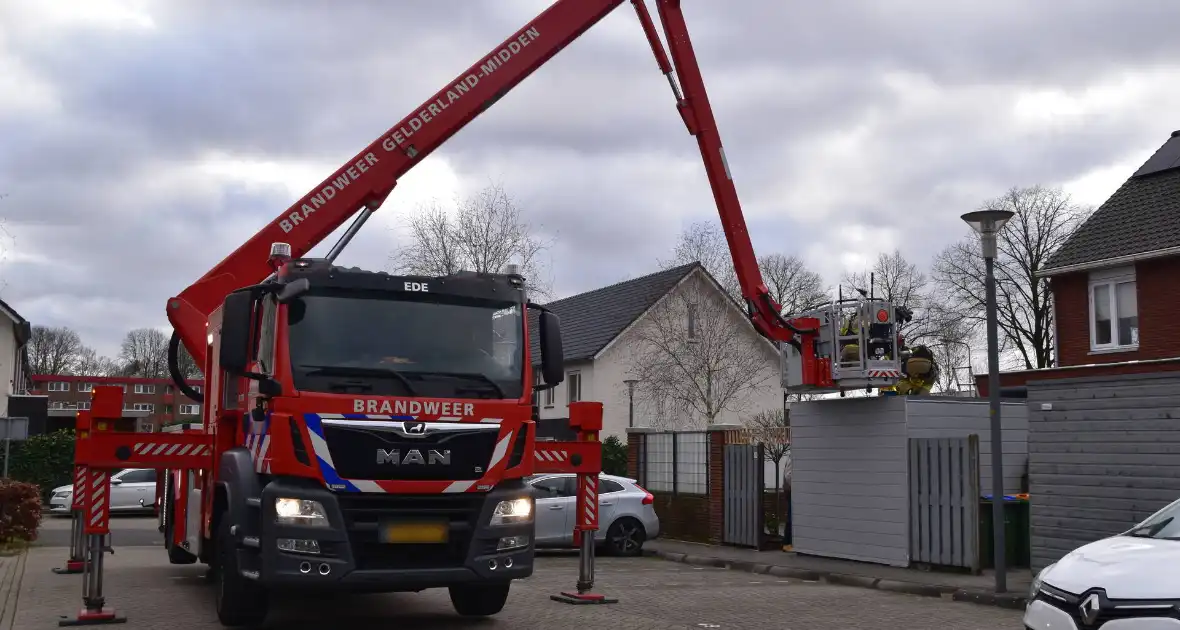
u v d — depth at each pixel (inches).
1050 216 1878.7
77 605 449.7
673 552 727.7
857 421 648.4
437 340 361.4
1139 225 997.2
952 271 1999.3
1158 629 249.6
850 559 646.5
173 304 491.2
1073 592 268.7
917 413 621.0
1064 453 532.7
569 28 560.1
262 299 365.4
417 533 340.5
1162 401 490.3
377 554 339.6
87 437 420.5
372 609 445.1
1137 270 974.4
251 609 377.7
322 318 351.6
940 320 2025.1
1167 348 944.3
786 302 2255.2
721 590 533.3
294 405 337.1
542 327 388.2
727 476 767.7
